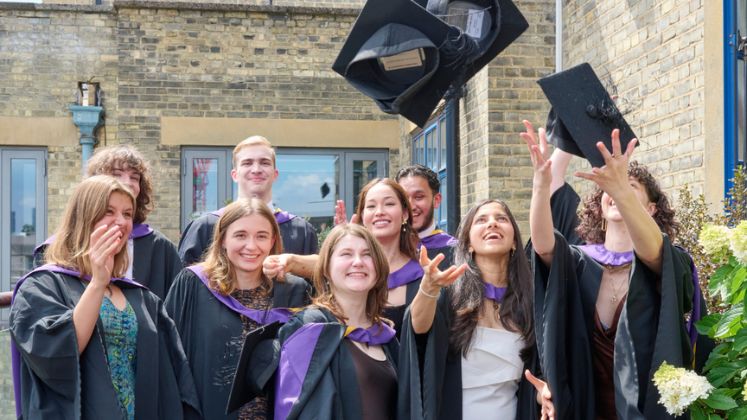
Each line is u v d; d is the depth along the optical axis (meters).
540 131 3.28
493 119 7.78
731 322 3.04
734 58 5.24
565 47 7.59
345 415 3.02
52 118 11.48
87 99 11.43
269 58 11.50
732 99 5.24
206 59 11.36
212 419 3.41
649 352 3.08
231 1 13.15
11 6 11.42
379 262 3.24
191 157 11.39
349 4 13.51
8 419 3.84
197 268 3.64
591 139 3.20
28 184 11.49
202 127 11.30
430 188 4.39
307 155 11.77
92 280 2.93
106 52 11.58
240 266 3.56
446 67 4.48
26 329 2.94
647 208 3.49
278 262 3.55
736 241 2.95
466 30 4.54
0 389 3.87
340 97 11.66
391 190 3.90
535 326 3.28
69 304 3.02
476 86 8.16
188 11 11.33
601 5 6.88
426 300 3.11
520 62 7.79
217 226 3.63
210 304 3.54
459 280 3.42
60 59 11.51
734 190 4.76
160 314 3.37
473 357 3.30
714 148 5.34
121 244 3.23
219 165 11.45
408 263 3.92
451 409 3.26
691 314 3.29
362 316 3.26
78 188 3.22
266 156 4.44
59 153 11.49
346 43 4.43
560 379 3.22
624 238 3.42
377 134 11.73
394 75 4.49
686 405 2.85
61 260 3.14
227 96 11.39
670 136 5.87
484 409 3.27
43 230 11.45
